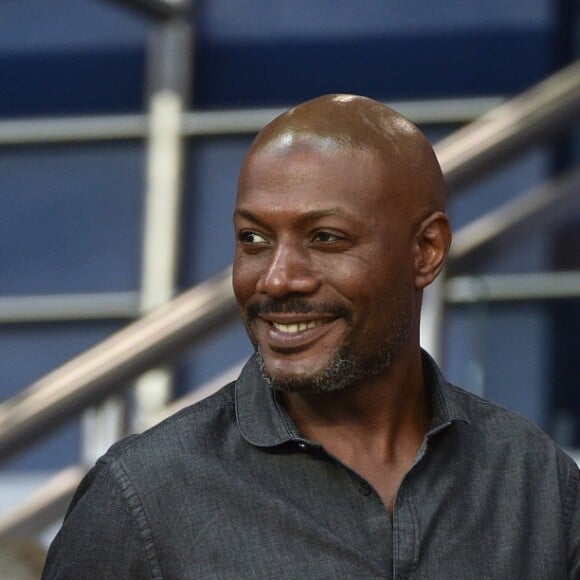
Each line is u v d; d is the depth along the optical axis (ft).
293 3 50.19
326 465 17.24
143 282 50.19
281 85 50.24
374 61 49.47
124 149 50.72
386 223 16.76
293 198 16.42
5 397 49.93
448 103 48.75
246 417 17.54
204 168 50.47
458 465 17.92
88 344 50.06
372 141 16.84
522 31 48.55
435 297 29.22
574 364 39.17
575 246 37.86
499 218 31.53
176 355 30.01
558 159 45.62
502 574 17.28
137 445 17.34
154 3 50.01
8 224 50.83
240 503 16.96
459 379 31.40
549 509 18.12
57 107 51.08
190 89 50.70
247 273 16.71
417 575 16.90
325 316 16.56
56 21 51.08
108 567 16.85
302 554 16.74
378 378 17.35
